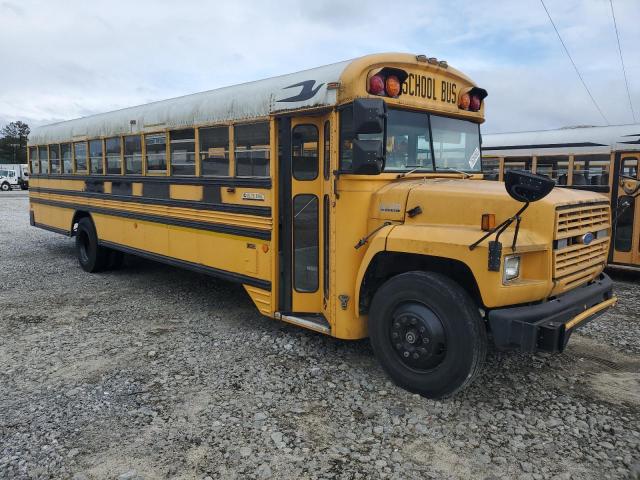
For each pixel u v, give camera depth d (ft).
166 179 22.41
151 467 10.59
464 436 11.72
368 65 14.42
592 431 11.91
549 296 12.81
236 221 18.57
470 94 17.25
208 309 21.88
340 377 14.75
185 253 21.76
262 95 17.03
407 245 13.33
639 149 29.43
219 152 19.26
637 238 28.94
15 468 10.56
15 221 59.88
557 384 14.43
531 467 10.53
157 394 13.80
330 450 11.17
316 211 16.17
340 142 14.75
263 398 13.55
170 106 22.02
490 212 12.73
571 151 32.76
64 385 14.40
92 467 10.59
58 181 32.99
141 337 18.33
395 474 10.36
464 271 13.47
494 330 12.07
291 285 16.87
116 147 26.30
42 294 24.59
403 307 13.53
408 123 15.62
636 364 15.93
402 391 13.78
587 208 13.75
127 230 25.89
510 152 35.70
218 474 10.36
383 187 14.88
